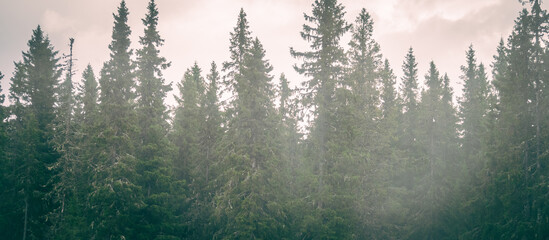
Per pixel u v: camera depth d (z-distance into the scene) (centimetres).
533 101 2119
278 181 2228
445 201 2733
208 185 2505
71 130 2427
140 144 2278
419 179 2939
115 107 2169
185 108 2905
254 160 2230
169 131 2841
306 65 2273
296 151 2822
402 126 3177
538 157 2028
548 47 2117
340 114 2220
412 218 2783
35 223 2470
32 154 2420
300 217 2205
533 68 2133
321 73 2247
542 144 2077
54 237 2273
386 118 2809
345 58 2248
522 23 2161
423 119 2983
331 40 2256
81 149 2341
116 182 1991
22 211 2469
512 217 2117
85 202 2109
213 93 2884
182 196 2409
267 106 2312
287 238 2198
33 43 2870
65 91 2834
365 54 2648
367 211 2409
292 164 2783
